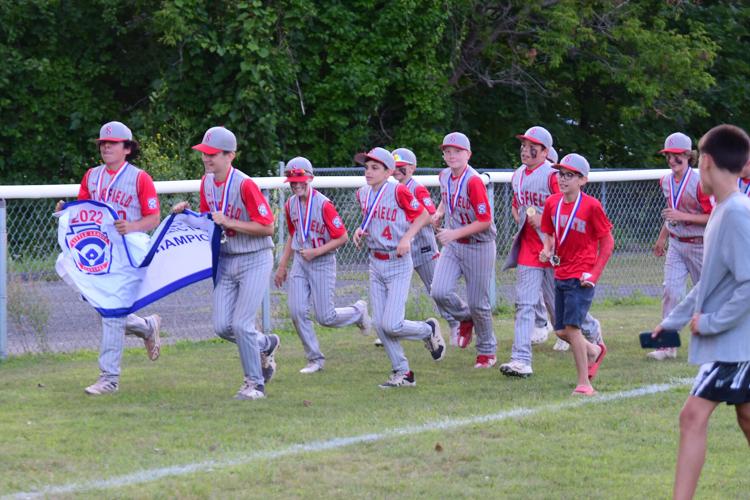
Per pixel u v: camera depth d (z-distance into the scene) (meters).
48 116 46.16
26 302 21.77
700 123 61.22
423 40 48.12
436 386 18.36
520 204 19.80
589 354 18.47
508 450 13.68
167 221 17.44
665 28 57.41
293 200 20.00
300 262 20.11
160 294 17.70
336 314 20.47
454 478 12.41
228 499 11.57
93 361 21.16
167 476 12.50
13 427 14.98
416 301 26.30
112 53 47.81
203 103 44.94
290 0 44.75
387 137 49.72
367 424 15.21
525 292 19.28
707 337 10.45
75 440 14.23
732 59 60.44
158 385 18.48
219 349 22.73
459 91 53.94
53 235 26.00
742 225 10.09
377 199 18.16
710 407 10.53
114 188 17.67
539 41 52.91
